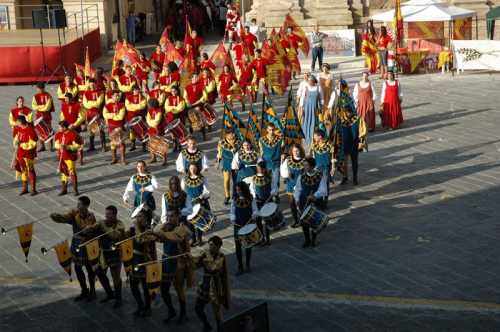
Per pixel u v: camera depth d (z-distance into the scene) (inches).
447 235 713.6
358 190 835.4
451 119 1104.2
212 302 546.9
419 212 769.6
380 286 620.4
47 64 1473.9
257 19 1707.7
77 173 935.0
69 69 1494.8
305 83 999.0
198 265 548.4
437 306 584.1
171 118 985.5
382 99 1060.5
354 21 1670.8
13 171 955.3
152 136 943.7
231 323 419.2
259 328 429.4
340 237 719.1
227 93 1157.7
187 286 565.9
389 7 1664.6
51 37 1604.3
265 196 700.7
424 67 1448.1
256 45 1385.3
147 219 580.4
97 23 1756.9
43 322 585.9
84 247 598.5
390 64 1385.3
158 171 926.4
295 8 1675.7
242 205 645.3
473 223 738.8
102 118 1012.5
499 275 631.8
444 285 617.6
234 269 661.9
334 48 1604.3
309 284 628.7
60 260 587.8
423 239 706.8
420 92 1279.5
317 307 590.9
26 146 851.4
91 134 1015.6
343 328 559.2
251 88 1217.4
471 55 1385.3
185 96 1039.0
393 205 790.5
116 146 968.3
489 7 1617.9
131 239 565.6
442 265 652.7
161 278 564.1
